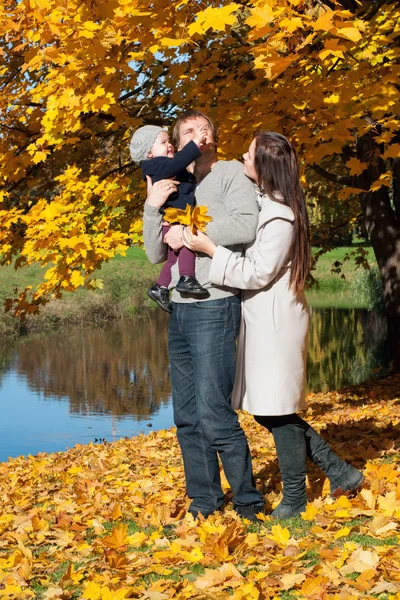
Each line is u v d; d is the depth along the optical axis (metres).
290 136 5.87
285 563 3.16
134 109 8.54
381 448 5.70
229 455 3.79
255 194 3.73
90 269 6.60
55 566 3.55
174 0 5.17
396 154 5.34
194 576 3.21
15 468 7.68
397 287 11.90
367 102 5.61
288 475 3.89
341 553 3.23
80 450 8.80
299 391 3.74
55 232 6.68
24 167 7.99
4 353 21.17
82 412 13.41
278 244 3.59
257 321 3.70
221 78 7.65
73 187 7.08
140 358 19.81
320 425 7.63
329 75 6.14
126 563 3.39
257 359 3.70
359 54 6.10
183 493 4.95
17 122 8.00
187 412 3.92
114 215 7.14
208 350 3.70
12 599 3.15
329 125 5.77
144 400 14.41
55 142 6.72
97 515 4.46
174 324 3.87
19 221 8.30
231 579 3.06
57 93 6.16
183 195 3.81
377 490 4.05
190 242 3.64
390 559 3.11
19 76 8.01
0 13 5.46
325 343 19.88
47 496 5.51
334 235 17.03
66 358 20.11
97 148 8.88
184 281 3.67
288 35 4.39
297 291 3.72
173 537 3.84
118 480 5.78
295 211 3.68
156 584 3.07
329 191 15.91
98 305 28.44
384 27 6.39
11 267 32.47
